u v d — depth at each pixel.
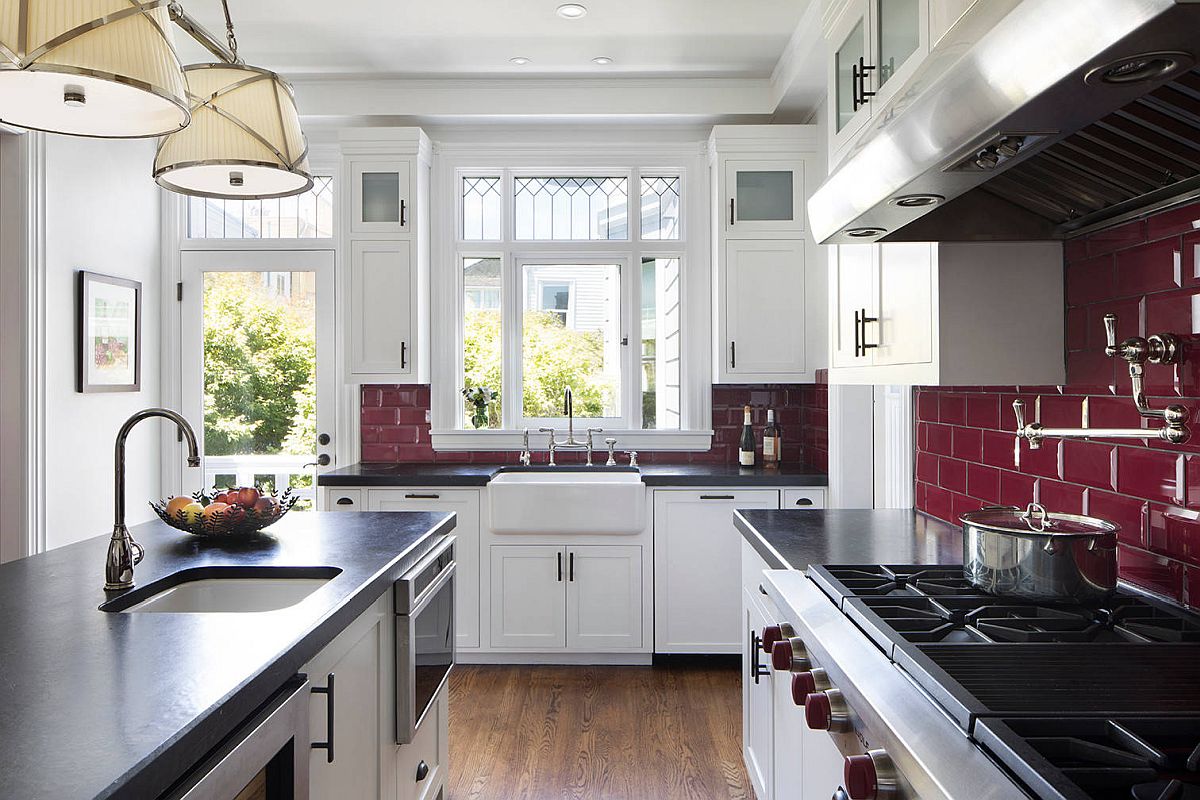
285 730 1.24
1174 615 1.37
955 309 1.74
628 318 4.34
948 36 1.21
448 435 4.27
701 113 4.05
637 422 4.35
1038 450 1.92
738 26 3.42
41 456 3.28
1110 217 1.59
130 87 1.44
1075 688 1.04
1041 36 0.83
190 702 1.05
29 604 1.54
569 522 3.63
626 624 3.71
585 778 2.68
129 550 1.71
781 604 1.66
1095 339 1.66
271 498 2.25
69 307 3.46
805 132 3.95
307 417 4.30
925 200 1.37
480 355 4.38
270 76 1.90
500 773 2.72
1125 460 1.59
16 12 1.21
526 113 4.05
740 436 4.33
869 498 3.52
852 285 2.32
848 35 2.38
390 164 3.99
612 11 3.28
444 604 2.43
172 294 4.24
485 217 4.39
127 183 3.91
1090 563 1.40
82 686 1.11
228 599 1.87
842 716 1.25
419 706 2.12
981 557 1.49
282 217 4.30
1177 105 1.11
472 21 3.36
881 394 3.40
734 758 2.82
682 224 4.36
